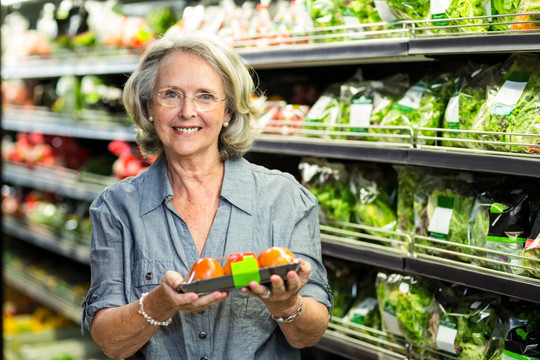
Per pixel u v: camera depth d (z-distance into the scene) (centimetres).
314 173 255
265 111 272
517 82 187
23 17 484
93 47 388
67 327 448
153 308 145
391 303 220
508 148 183
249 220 166
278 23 267
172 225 165
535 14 168
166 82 158
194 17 300
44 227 447
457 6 190
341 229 245
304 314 153
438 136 212
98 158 422
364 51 212
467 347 195
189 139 159
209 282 133
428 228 209
